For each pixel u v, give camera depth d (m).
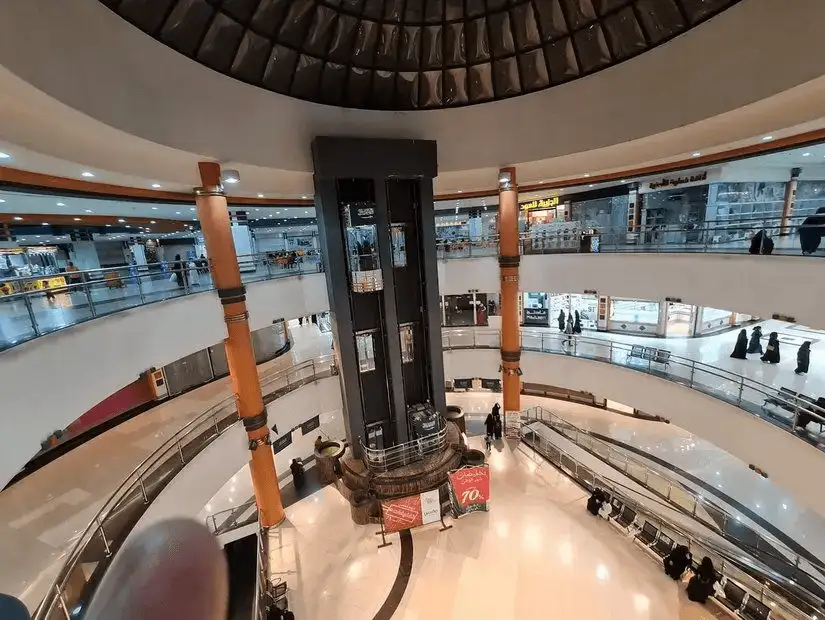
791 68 6.39
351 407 11.95
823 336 17.91
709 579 7.89
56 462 10.09
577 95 9.66
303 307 14.09
